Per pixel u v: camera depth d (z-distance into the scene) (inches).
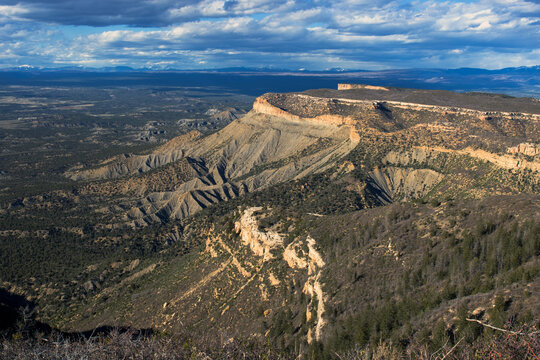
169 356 890.7
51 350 876.6
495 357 803.4
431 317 1462.8
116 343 897.5
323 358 1594.5
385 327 1551.4
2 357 895.7
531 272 1448.1
